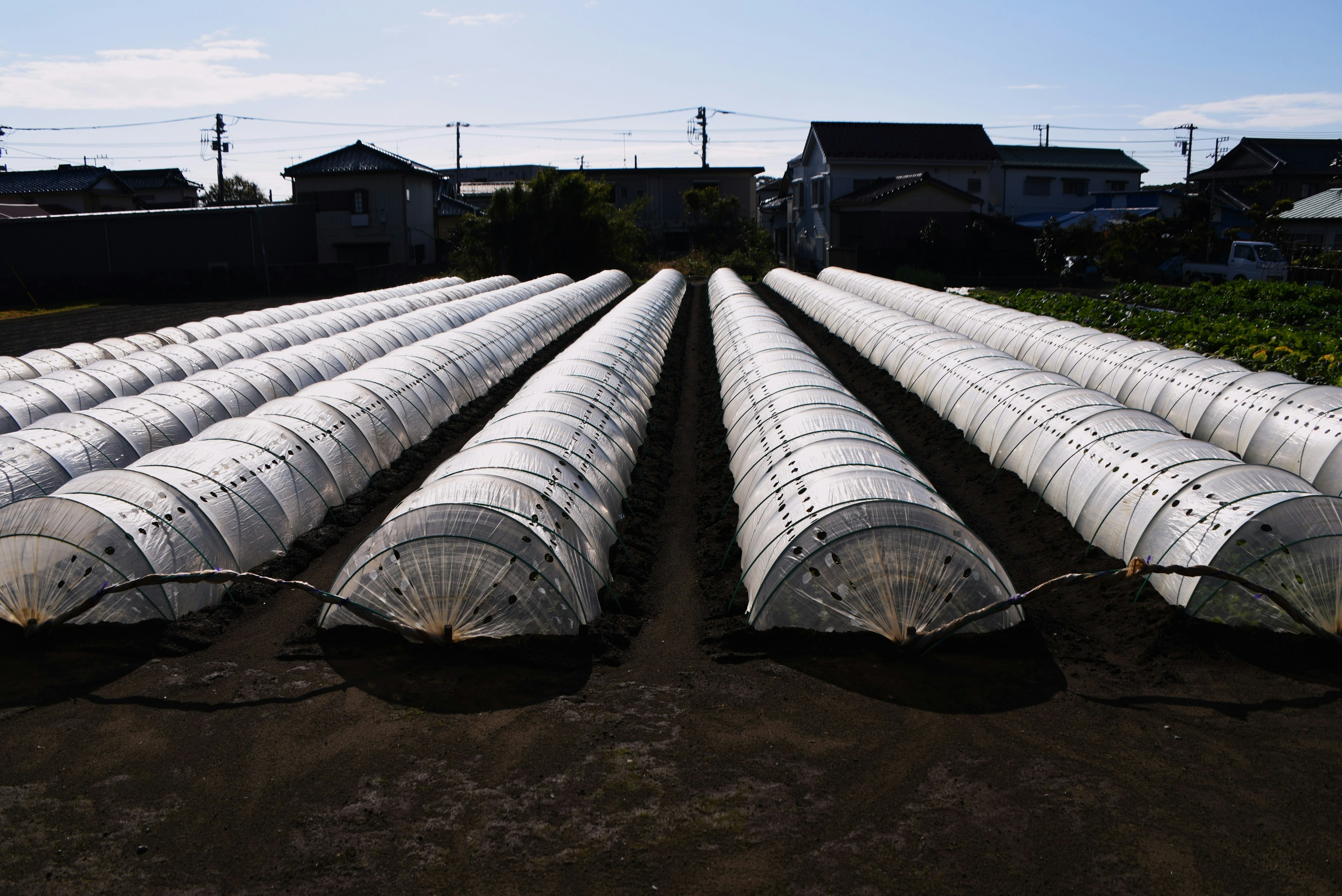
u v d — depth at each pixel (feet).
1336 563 31.83
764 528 38.04
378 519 48.26
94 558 34.09
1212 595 32.73
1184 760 25.45
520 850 22.17
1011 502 49.29
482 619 33.17
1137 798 23.80
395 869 21.57
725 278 169.78
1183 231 179.73
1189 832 22.39
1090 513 42.19
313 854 22.09
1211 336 89.30
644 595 38.47
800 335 117.29
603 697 29.76
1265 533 33.04
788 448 45.42
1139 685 29.91
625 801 24.09
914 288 134.92
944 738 26.89
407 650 32.94
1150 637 32.89
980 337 95.86
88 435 49.55
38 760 26.17
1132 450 43.24
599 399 57.57
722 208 229.66
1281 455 48.01
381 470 55.06
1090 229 177.17
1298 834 22.22
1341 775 24.57
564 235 195.83
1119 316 106.93
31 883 21.17
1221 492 35.94
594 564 37.40
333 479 48.78
